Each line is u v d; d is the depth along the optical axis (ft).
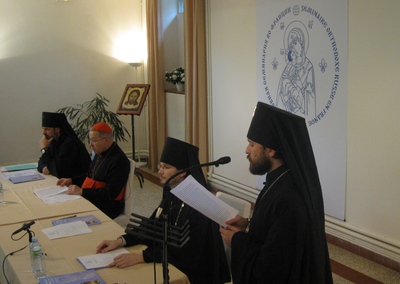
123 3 21.83
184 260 7.29
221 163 5.89
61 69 21.06
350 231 12.32
